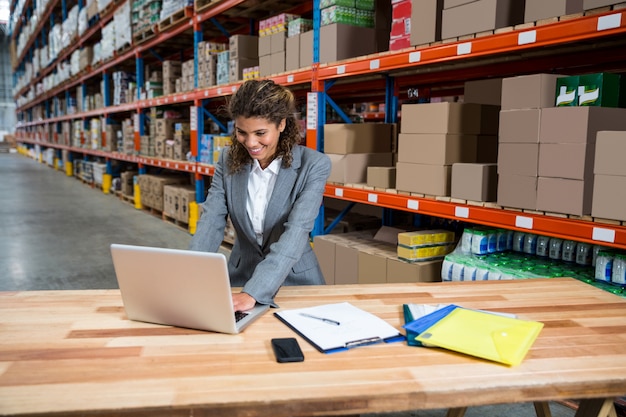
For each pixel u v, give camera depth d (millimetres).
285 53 4082
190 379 1075
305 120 4496
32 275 4344
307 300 1629
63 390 1021
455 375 1104
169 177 7184
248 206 1941
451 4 2596
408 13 2975
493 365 1157
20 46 21031
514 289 1759
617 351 1244
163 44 7535
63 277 4301
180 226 6410
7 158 21438
